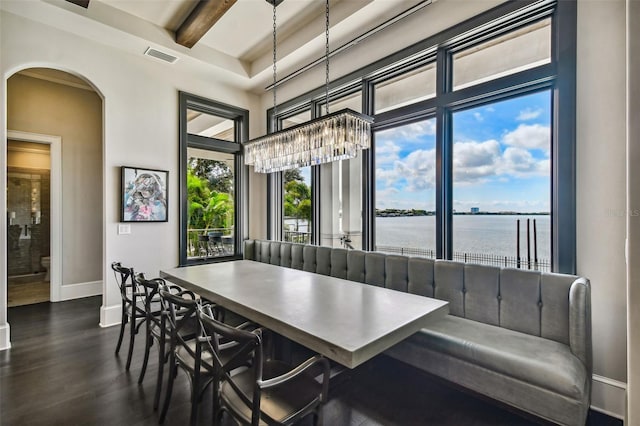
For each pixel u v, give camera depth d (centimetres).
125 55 371
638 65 136
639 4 137
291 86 450
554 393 164
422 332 217
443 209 293
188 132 452
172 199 412
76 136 471
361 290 228
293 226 472
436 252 295
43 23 314
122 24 331
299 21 348
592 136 207
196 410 169
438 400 214
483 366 190
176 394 221
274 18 321
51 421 190
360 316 170
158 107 399
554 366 168
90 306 425
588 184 208
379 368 257
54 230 450
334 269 339
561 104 219
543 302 209
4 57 292
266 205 505
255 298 206
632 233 138
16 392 220
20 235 575
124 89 371
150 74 392
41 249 598
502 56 265
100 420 192
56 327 346
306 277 274
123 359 271
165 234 405
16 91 421
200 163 459
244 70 440
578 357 185
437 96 295
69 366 257
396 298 206
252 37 381
